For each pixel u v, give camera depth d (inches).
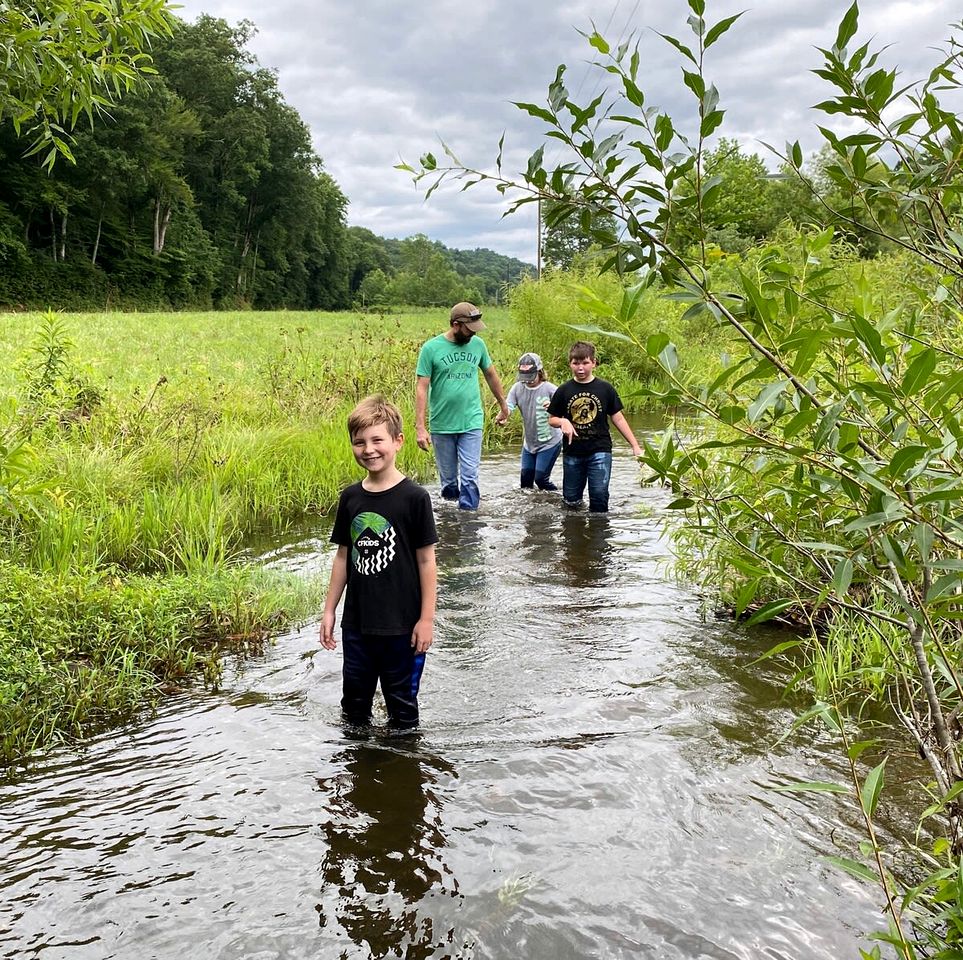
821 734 129.0
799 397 58.2
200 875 95.4
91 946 83.9
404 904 89.9
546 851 99.1
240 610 178.9
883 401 57.1
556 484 346.6
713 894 90.7
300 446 351.6
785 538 76.4
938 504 59.2
